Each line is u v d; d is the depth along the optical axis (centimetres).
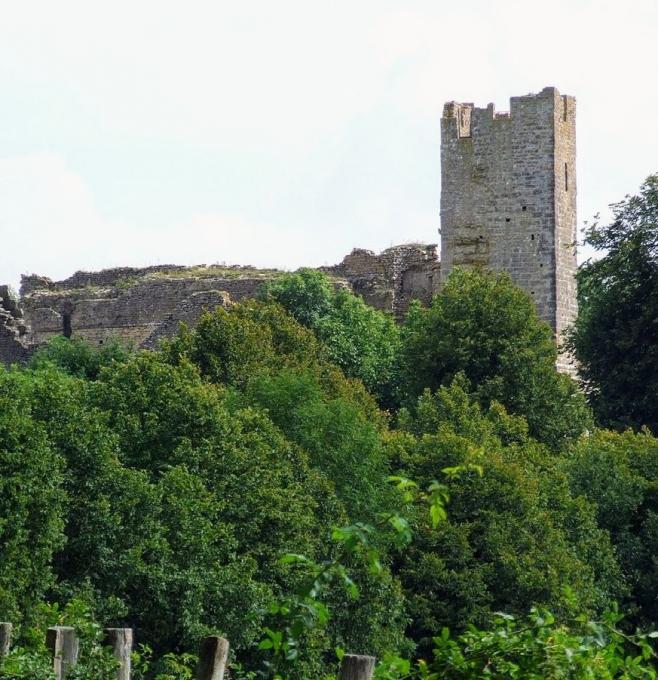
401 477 5197
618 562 16550
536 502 15475
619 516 17000
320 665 11700
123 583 12038
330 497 14450
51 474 11619
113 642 6378
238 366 17862
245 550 13288
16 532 11144
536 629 5153
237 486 13462
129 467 13562
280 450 14612
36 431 11656
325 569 5125
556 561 14700
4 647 6269
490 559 14850
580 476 17212
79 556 12112
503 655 5122
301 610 5078
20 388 12681
